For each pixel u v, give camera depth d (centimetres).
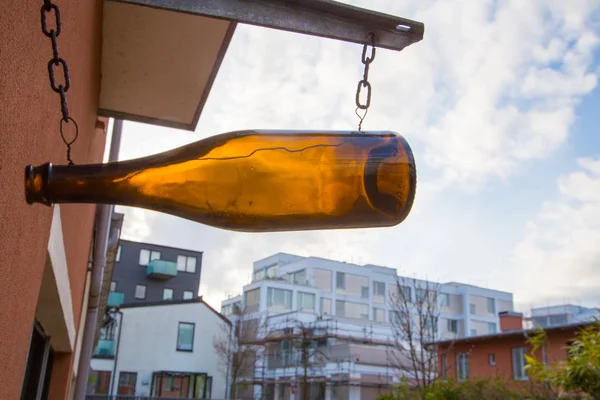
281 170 96
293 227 99
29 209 107
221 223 98
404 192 96
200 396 2920
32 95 103
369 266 5616
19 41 89
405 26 119
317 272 5100
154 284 4262
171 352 2931
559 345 1692
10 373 114
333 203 95
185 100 385
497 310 5666
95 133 327
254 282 4691
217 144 97
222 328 3092
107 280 794
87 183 93
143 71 347
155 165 95
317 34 118
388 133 100
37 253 131
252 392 3606
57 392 384
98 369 2752
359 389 2978
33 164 110
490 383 959
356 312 5091
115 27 303
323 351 3288
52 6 94
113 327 2839
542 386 791
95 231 550
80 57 182
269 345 3669
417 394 1061
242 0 115
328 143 96
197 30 309
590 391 507
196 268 4453
